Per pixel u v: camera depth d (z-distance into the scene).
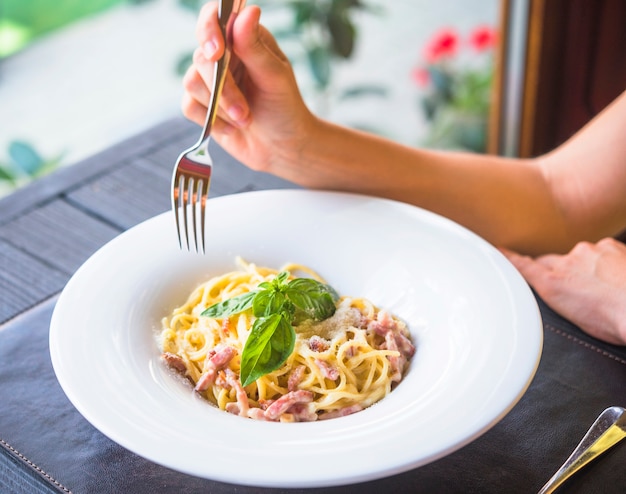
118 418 0.77
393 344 0.96
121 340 0.92
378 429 0.77
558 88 2.16
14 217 1.31
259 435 0.77
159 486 0.82
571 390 0.93
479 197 1.29
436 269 1.03
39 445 0.87
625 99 1.42
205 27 0.97
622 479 0.80
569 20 2.04
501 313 0.91
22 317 1.07
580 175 1.37
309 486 0.70
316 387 0.93
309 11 2.61
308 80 3.37
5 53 3.69
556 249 1.34
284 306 0.95
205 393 0.92
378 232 1.10
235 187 1.36
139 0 3.70
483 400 0.79
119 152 1.50
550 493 0.78
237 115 1.06
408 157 1.26
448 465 0.83
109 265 1.02
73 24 3.91
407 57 3.62
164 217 1.12
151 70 3.66
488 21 3.67
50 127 3.29
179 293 1.06
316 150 1.20
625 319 0.99
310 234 1.13
